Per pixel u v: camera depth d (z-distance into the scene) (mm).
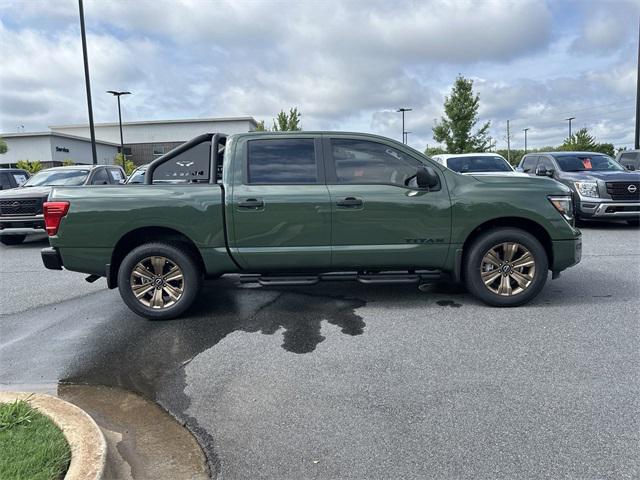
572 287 6297
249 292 6465
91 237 5176
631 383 3648
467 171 12281
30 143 43562
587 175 11359
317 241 5281
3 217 10883
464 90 29031
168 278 5375
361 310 5570
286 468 2791
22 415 3115
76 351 4609
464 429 3107
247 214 5199
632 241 9703
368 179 5359
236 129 56656
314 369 4047
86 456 2725
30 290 7031
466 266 5504
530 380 3736
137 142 56844
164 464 2877
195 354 4449
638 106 20234
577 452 2846
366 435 3078
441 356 4223
